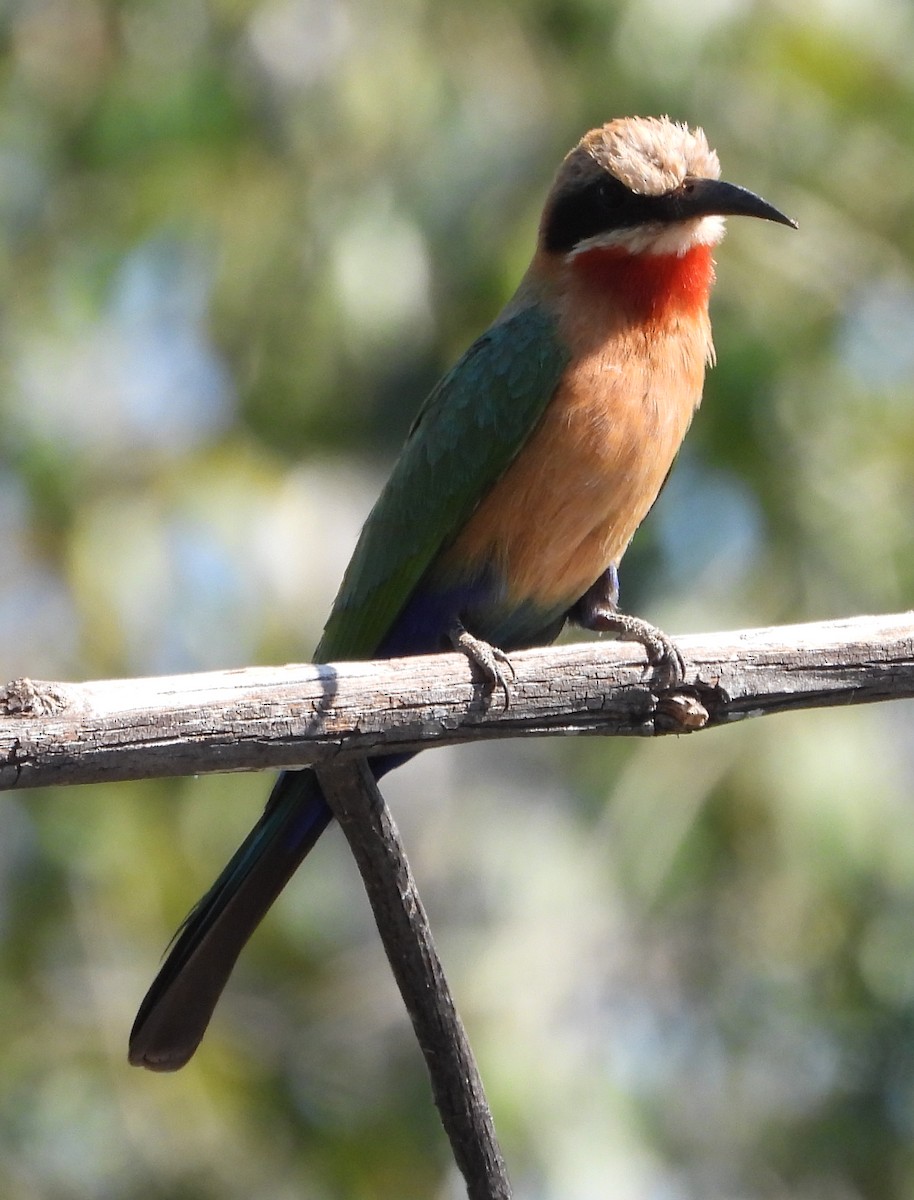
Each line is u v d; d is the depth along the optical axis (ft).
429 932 24.99
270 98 47.88
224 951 28.76
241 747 24.02
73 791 45.98
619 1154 40.29
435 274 45.19
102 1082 43.42
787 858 42.93
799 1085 46.80
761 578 43.88
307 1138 43.70
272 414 46.80
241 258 47.06
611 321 31.17
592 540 31.86
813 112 46.09
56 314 50.70
